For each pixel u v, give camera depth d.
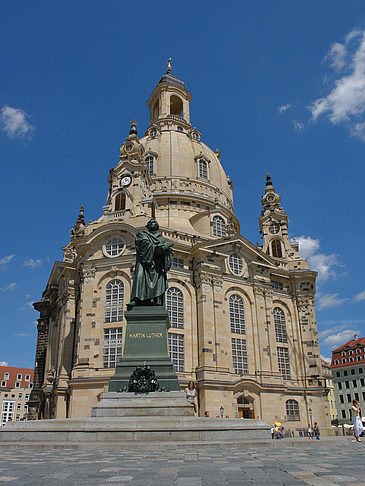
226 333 58.50
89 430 18.72
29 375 131.62
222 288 60.34
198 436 18.89
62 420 20.23
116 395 22.59
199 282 59.06
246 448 17.16
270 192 82.38
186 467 10.60
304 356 66.69
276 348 63.59
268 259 67.56
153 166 80.31
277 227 79.12
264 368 59.69
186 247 60.28
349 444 21.45
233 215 83.19
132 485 8.04
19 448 17.38
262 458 12.71
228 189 87.94
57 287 73.94
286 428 58.41
